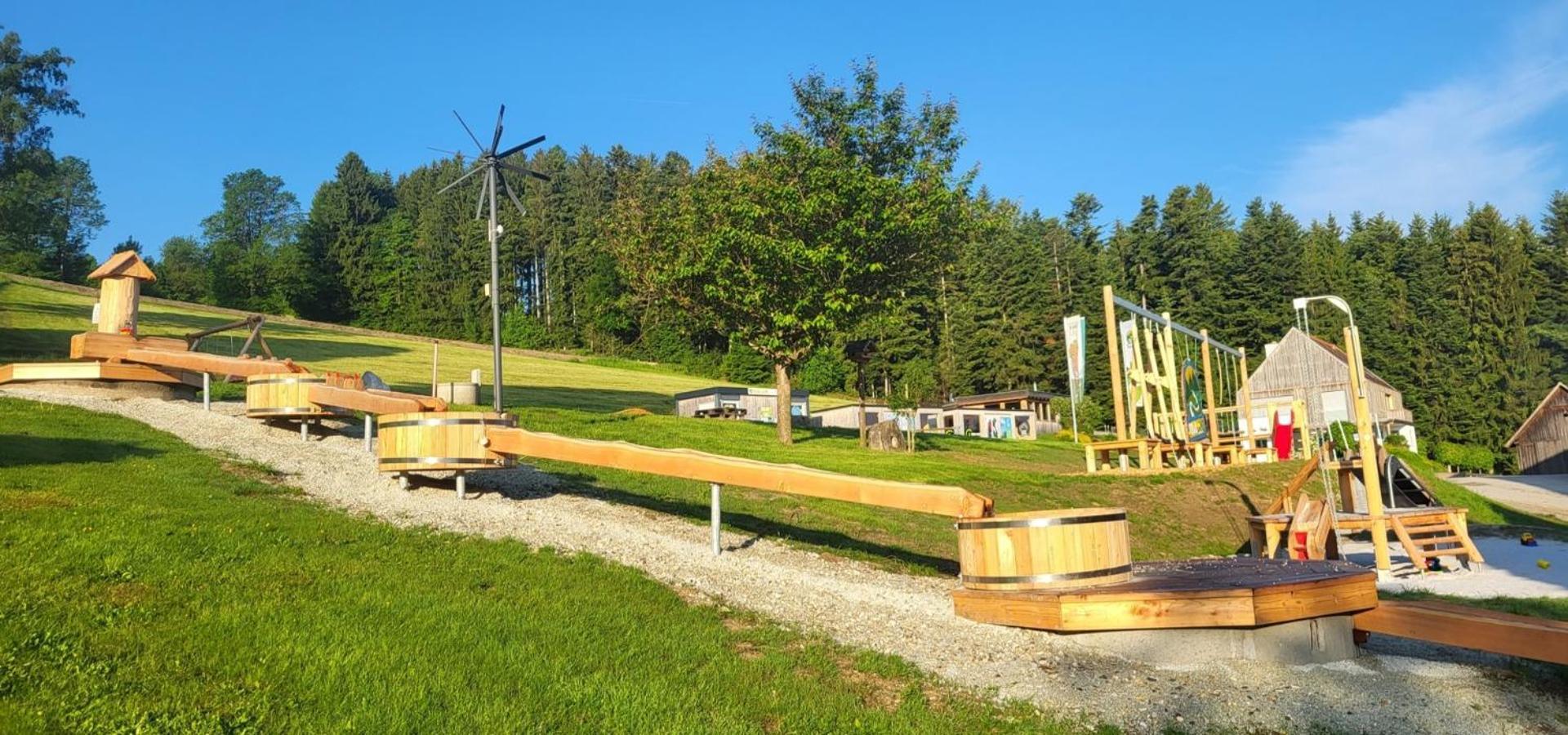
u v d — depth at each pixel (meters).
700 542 10.46
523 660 6.24
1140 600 7.30
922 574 10.31
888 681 6.74
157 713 4.98
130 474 10.89
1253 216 90.50
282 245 112.12
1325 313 72.69
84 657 5.58
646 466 10.52
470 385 25.56
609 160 115.12
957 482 18.91
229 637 6.10
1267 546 14.73
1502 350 70.81
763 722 5.80
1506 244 73.19
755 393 44.44
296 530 9.05
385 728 5.06
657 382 60.91
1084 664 7.24
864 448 25.19
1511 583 13.28
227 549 8.11
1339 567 8.68
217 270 102.75
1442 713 6.54
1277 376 56.78
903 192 24.73
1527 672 7.49
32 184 54.44
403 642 6.32
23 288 54.84
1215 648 7.44
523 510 11.22
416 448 11.61
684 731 5.43
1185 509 19.83
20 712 4.80
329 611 6.75
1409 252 84.25
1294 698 6.68
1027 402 63.31
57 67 51.75
